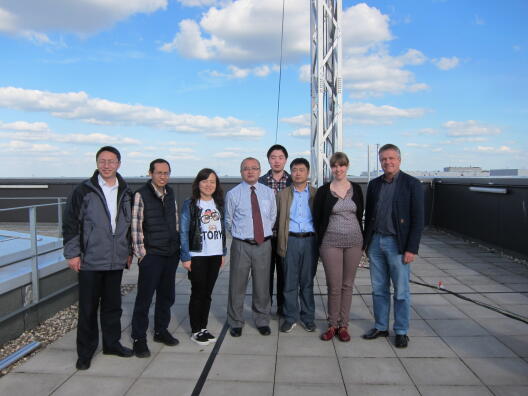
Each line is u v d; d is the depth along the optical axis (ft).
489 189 26.94
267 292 13.26
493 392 9.55
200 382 10.10
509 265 22.63
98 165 10.80
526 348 11.94
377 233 12.46
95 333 11.02
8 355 11.46
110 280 11.34
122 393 9.59
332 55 23.57
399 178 12.09
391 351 11.80
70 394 9.54
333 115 23.47
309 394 9.53
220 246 12.60
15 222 37.40
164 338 12.35
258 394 9.55
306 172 13.01
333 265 12.41
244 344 12.41
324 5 22.53
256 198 12.85
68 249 10.61
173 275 12.44
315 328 13.51
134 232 11.30
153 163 11.57
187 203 12.34
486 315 14.67
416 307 15.57
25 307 13.00
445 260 24.02
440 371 10.58
